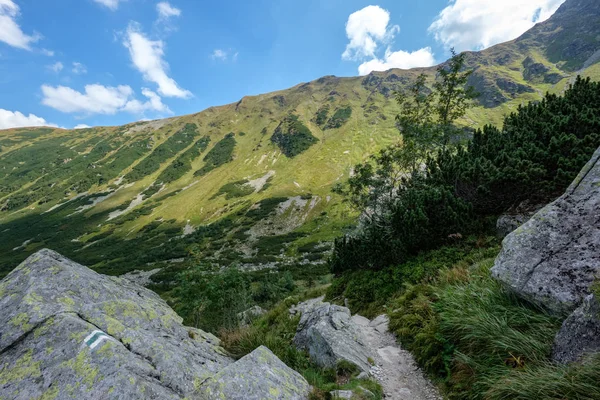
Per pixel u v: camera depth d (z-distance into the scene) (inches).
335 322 321.4
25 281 207.2
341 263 674.8
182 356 194.5
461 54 941.8
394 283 455.2
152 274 2987.2
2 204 7603.4
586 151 385.1
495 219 442.9
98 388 139.3
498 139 571.2
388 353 285.9
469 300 255.3
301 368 271.4
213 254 3457.2
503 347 192.4
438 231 467.5
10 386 142.6
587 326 156.8
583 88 551.8
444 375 225.9
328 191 5255.9
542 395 147.2
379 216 765.9
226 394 161.2
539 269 212.1
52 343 160.6
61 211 6663.4
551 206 244.1
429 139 925.8
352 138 7775.6
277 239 3695.9
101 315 197.8
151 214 5944.9
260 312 857.5
